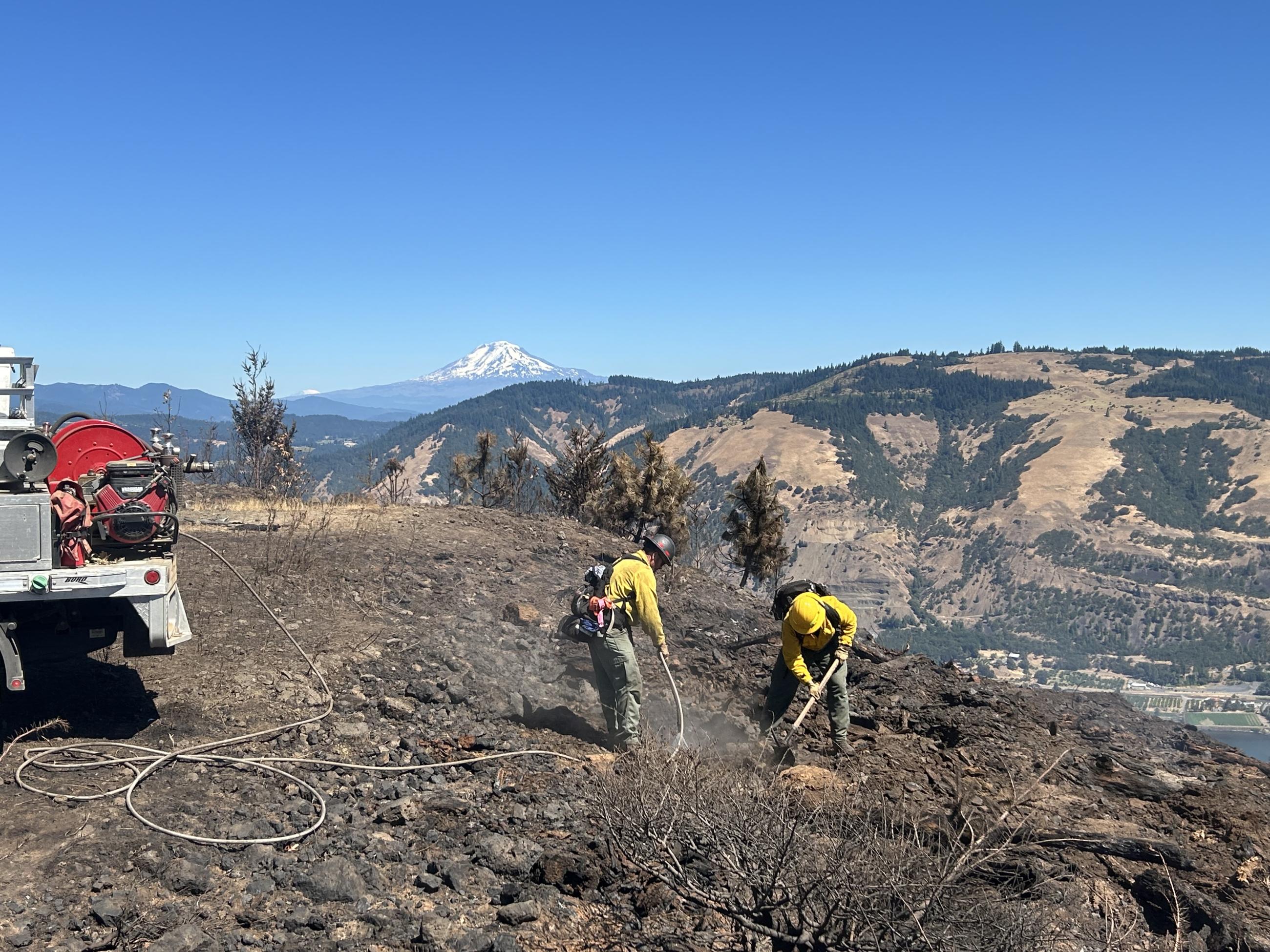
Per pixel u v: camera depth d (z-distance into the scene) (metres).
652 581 6.55
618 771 5.00
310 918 3.82
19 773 5.00
